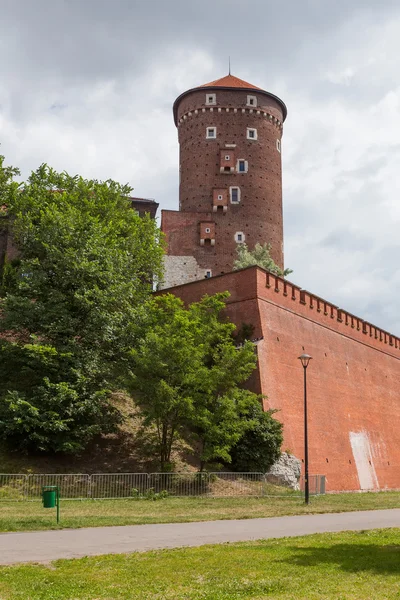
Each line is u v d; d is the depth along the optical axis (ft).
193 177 259.80
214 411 107.45
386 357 194.49
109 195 162.61
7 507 74.38
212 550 45.91
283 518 73.05
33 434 97.50
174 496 92.84
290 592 33.60
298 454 129.18
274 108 273.13
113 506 78.59
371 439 166.09
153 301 129.08
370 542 52.08
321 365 152.35
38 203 143.74
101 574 37.14
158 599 31.78
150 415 102.42
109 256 120.78
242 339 133.39
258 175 260.62
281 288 144.97
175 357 104.88
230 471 113.39
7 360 114.11
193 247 246.47
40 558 42.98
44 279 113.60
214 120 263.90
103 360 114.83
